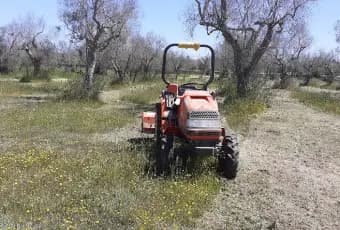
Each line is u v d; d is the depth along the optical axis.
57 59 62.41
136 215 6.27
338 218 6.76
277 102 24.72
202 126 7.60
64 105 20.25
